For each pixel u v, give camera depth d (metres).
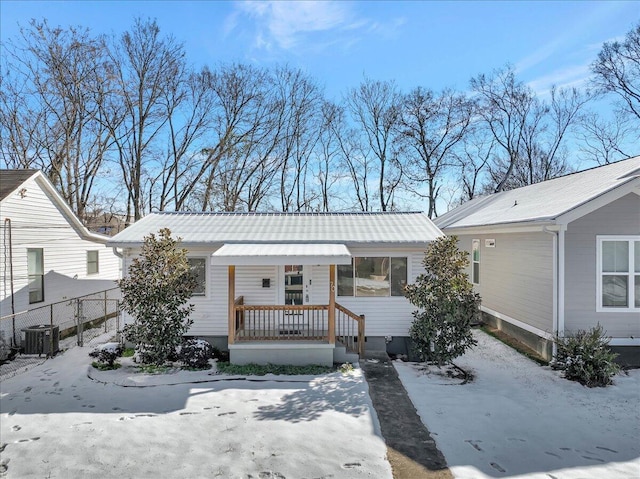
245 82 31.70
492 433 7.14
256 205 33.31
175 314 10.86
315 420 7.62
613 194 10.36
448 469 5.99
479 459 6.28
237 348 11.00
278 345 10.99
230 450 6.50
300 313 12.62
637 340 10.64
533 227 11.77
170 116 29.94
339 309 11.91
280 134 33.03
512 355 11.98
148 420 7.63
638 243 10.72
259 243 12.23
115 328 16.59
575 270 10.78
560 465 6.12
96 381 9.84
